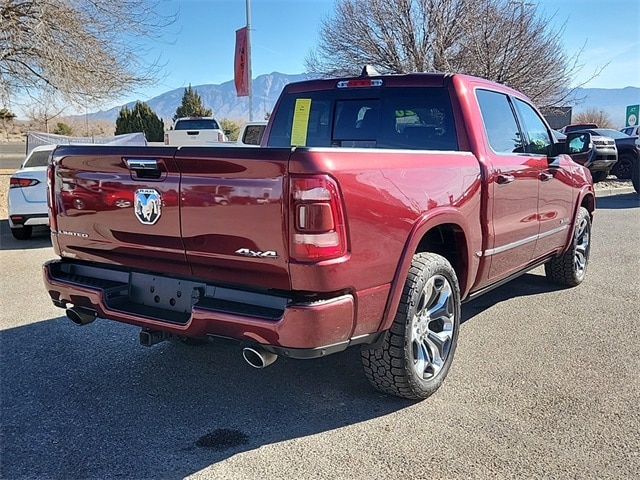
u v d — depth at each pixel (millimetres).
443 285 3711
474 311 5512
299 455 3018
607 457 2959
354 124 4777
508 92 4969
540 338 4727
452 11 16031
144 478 2830
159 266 3387
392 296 3246
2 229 10750
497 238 4332
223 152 2912
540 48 15344
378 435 3209
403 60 17219
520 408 3502
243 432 3264
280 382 3926
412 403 3596
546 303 5762
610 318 5250
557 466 2883
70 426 3336
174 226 3172
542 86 15594
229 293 3121
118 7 14711
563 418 3369
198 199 3049
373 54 17625
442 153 3725
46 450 3074
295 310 2801
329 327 2869
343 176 2865
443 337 3760
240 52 17922
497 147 4512
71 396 3723
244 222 2912
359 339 3148
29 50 13953
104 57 14789
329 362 4262
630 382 3857
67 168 3645
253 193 2867
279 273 2873
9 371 4113
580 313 5410
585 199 6551
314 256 2775
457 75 4348
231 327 2963
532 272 7180
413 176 3357
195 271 3234
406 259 3293
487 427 3277
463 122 4195
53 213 3820
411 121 4457
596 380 3895
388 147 4582
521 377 3951
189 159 3018
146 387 3857
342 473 2850
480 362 4223
